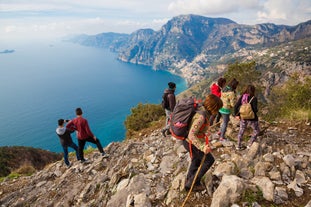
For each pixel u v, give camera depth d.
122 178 7.11
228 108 7.58
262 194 4.71
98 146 10.62
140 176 6.61
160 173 6.73
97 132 140.00
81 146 10.62
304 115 10.77
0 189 10.91
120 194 6.14
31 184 10.48
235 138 8.10
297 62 194.62
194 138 4.43
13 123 165.00
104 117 175.50
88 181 8.79
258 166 5.70
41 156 27.95
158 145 9.35
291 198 4.63
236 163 6.00
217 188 4.80
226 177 4.89
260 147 6.64
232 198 4.51
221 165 5.83
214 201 4.56
